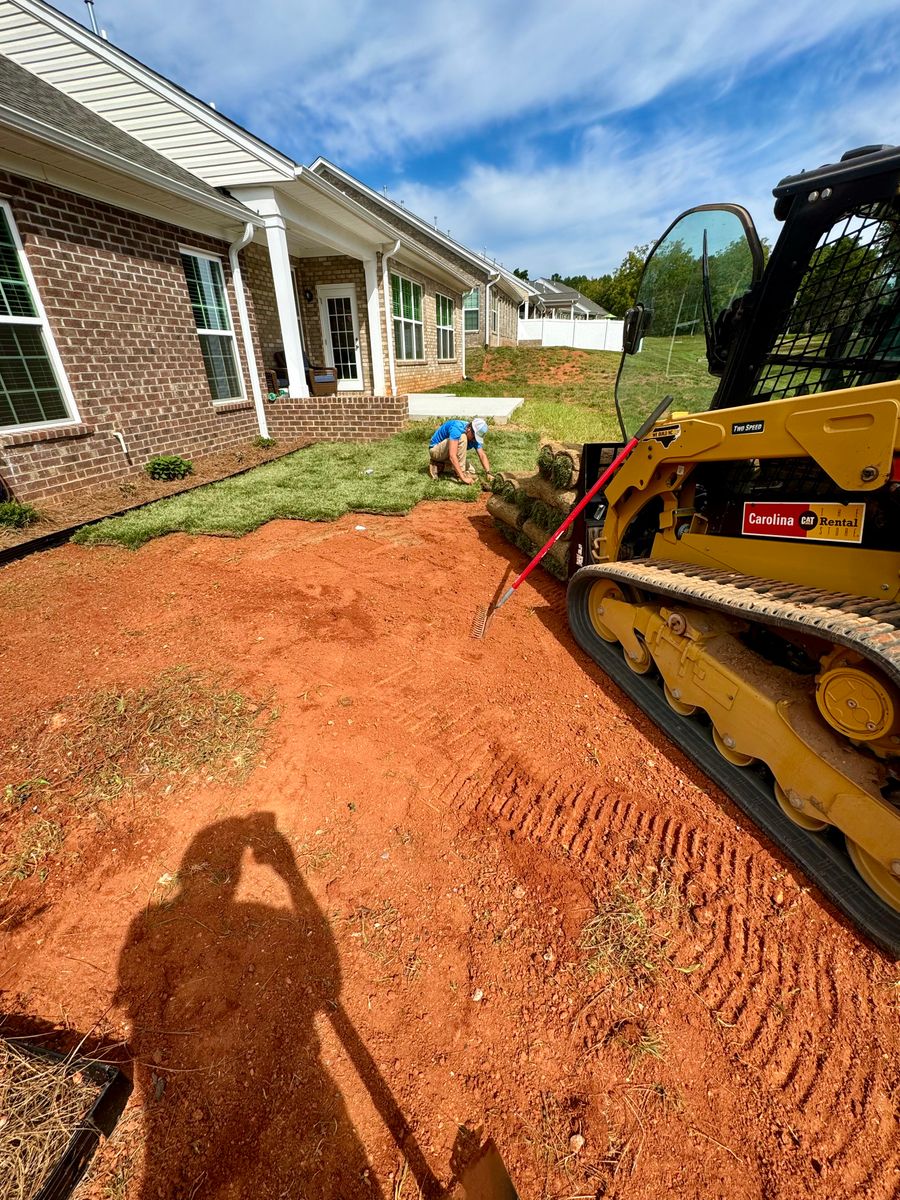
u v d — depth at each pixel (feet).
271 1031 5.13
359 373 40.57
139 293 20.67
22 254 16.44
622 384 10.09
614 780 8.01
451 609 13.12
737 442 7.10
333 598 13.41
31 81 23.45
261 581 14.14
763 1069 4.90
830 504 6.61
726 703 7.43
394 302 39.68
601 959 5.70
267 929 5.97
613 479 9.93
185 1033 5.12
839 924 6.07
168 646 11.18
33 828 7.08
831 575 6.77
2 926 6.01
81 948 5.81
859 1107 4.64
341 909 6.18
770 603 6.38
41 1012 5.26
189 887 6.41
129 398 20.71
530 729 9.07
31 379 17.22
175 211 21.75
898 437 5.30
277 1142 4.44
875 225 6.28
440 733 8.95
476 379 59.31
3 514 15.85
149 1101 4.67
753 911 6.20
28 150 15.53
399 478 23.50
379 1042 5.06
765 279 6.89
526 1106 4.66
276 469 24.50
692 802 7.64
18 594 13.12
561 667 10.85
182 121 24.99
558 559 13.79
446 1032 5.14
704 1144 4.44
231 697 9.60
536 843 7.01
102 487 19.89
